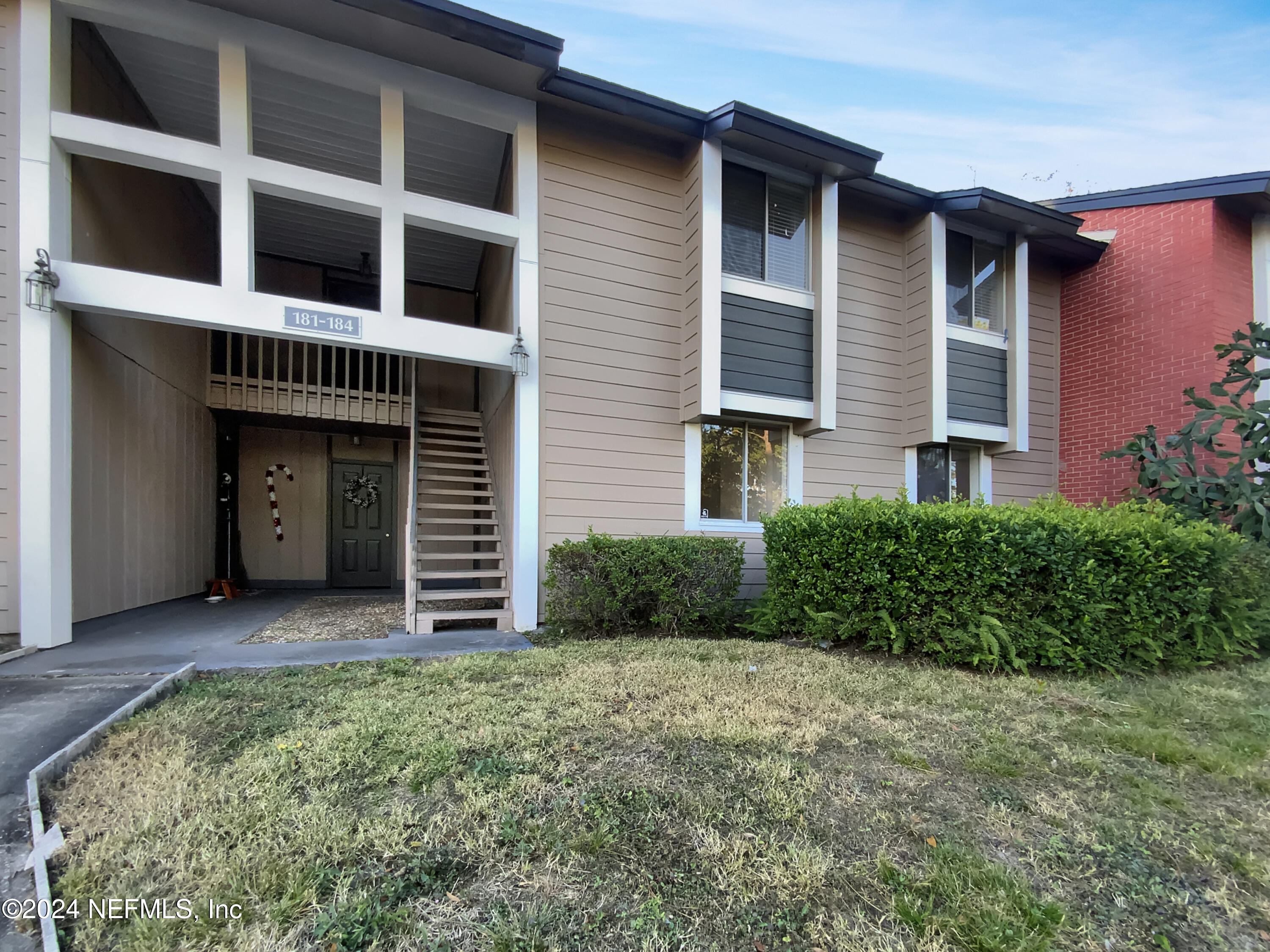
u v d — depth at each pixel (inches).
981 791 98.1
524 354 232.5
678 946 63.9
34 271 177.0
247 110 202.7
